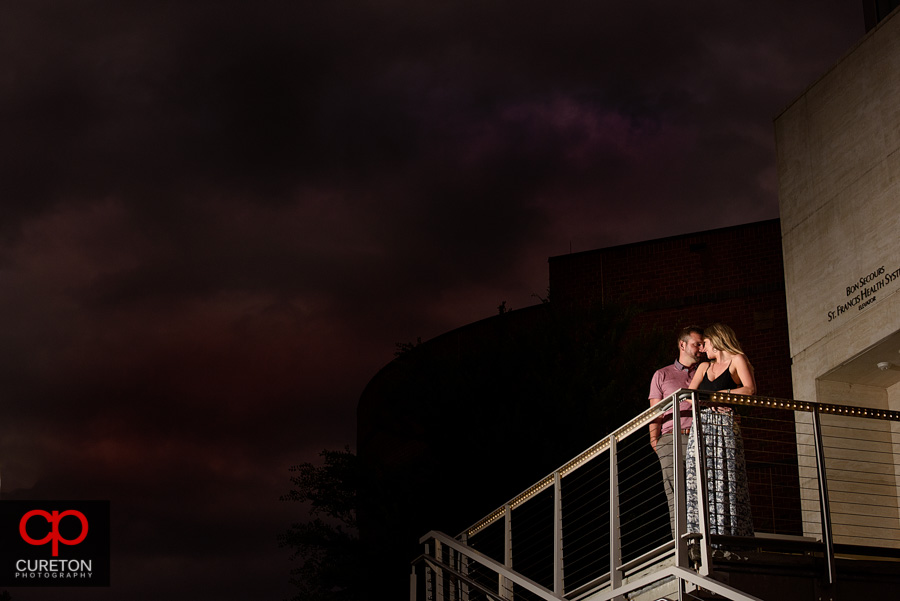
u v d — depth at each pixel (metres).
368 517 18.34
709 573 7.34
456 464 17.22
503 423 16.92
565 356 18.33
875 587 7.96
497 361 18.20
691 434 8.41
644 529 14.74
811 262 12.75
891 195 11.55
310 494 18.55
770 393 18.77
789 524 17.00
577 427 16.56
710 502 8.20
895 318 11.16
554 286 21.47
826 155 12.79
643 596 8.45
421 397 18.27
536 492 10.72
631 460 15.52
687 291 20.20
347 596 17.42
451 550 12.03
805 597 7.75
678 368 9.60
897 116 11.66
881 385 12.30
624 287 20.83
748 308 19.53
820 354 12.30
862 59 12.40
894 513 11.62
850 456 11.85
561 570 9.73
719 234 20.28
